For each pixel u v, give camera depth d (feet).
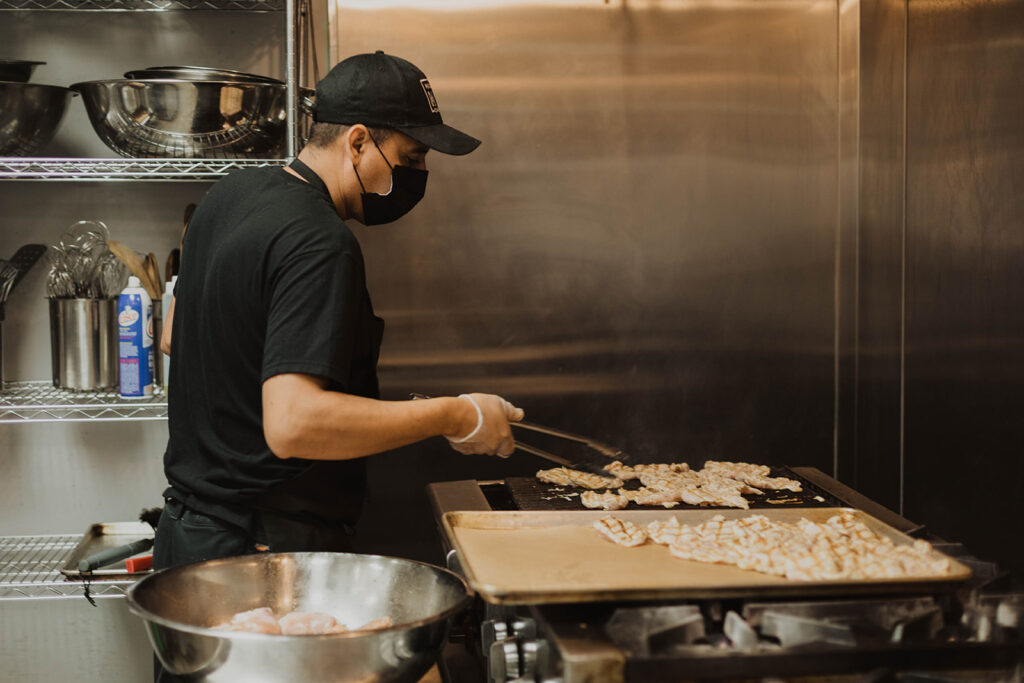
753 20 8.21
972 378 8.73
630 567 4.95
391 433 5.09
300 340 4.88
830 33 8.29
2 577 7.20
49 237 7.95
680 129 8.20
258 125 7.00
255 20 8.00
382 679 4.26
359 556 5.17
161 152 7.03
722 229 8.32
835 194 8.41
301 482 5.52
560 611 4.54
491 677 4.99
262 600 5.09
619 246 8.20
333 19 7.81
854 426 8.55
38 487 8.13
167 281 7.44
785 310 8.43
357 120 5.52
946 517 8.74
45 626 8.13
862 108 8.36
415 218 7.98
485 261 8.07
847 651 4.08
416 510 8.13
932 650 4.12
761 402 8.45
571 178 8.11
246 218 5.32
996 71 8.54
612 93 8.10
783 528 5.47
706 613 4.51
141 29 7.93
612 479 6.91
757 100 8.28
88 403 7.24
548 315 8.16
